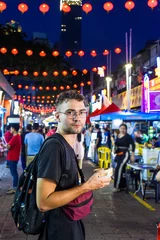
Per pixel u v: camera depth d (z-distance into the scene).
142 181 10.02
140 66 27.34
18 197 2.53
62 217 2.38
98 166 16.31
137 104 21.02
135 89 21.73
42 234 2.44
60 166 2.33
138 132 15.77
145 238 5.79
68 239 2.36
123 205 8.30
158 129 17.98
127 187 9.94
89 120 14.12
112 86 34.66
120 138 10.15
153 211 7.71
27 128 11.57
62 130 2.54
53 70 30.34
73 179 2.41
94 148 17.53
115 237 5.83
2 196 9.16
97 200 8.88
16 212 2.52
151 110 15.77
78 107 2.50
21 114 37.06
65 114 2.50
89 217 7.12
